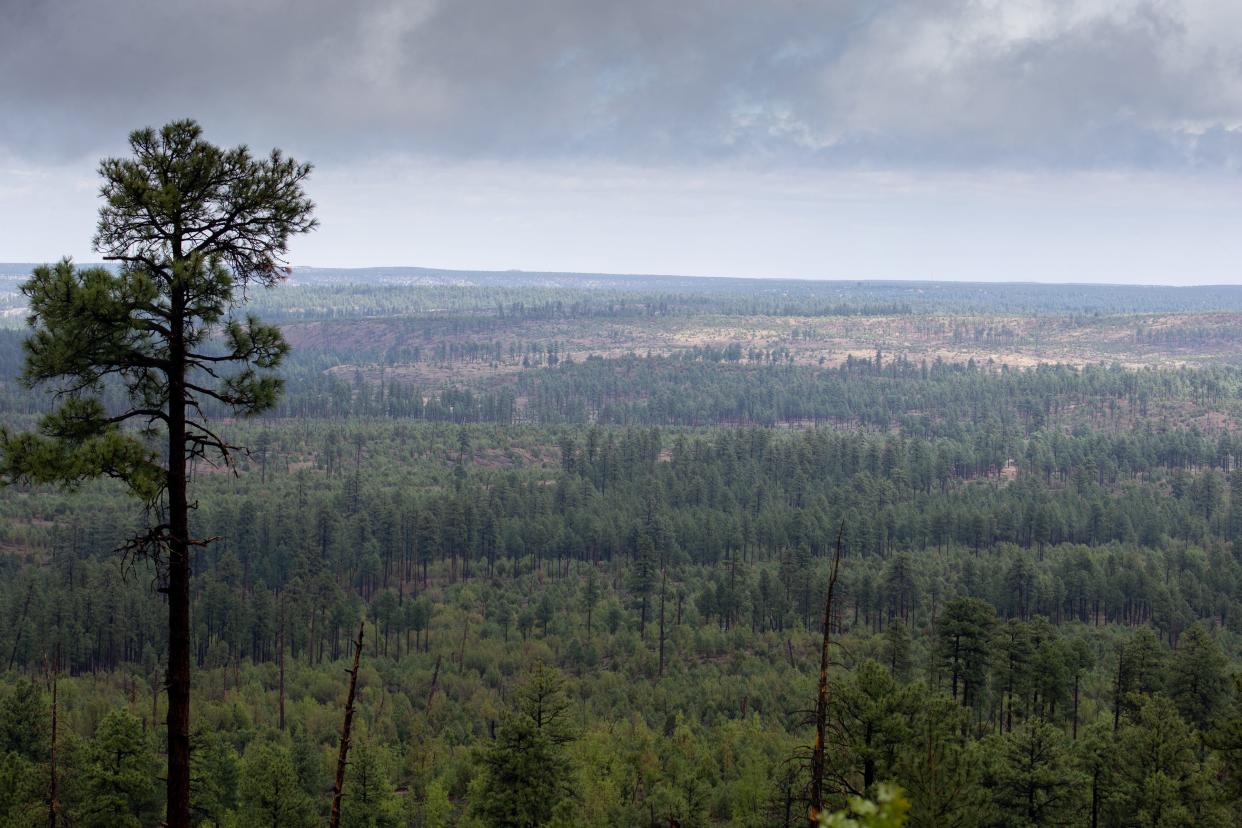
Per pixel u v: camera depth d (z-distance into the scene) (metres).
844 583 138.12
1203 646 67.12
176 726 21.95
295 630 124.94
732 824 64.69
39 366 20.72
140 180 21.50
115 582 126.00
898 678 82.19
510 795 48.50
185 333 22.75
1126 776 50.88
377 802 59.16
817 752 28.67
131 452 21.30
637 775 73.38
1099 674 99.50
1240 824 47.88
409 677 111.62
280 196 23.02
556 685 55.62
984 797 43.34
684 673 115.44
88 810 51.78
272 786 55.66
